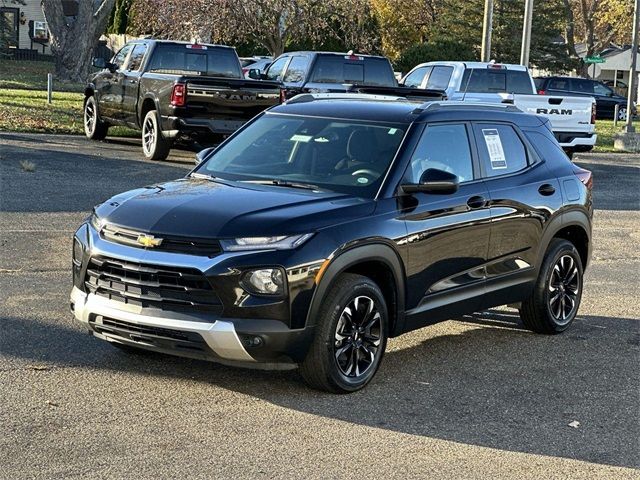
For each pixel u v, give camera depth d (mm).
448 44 45812
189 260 5941
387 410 6156
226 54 19406
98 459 5105
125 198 6652
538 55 56344
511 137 8062
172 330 5961
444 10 56312
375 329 6582
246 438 5527
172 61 18922
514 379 7012
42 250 10305
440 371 7105
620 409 6449
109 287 6230
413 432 5789
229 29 35594
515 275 7844
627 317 9188
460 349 7773
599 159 25641
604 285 10625
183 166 17609
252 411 5984
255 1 35250
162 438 5453
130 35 51406
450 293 7199
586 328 8703
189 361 6914
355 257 6301
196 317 5941
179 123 17031
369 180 6801
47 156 17516
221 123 17297
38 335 7320
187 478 4922
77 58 37500
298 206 6359
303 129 7402
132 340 6176
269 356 6008
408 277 6770
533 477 5215
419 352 7617
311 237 6105
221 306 5914
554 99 22594
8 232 11078
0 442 5266
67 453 5164
